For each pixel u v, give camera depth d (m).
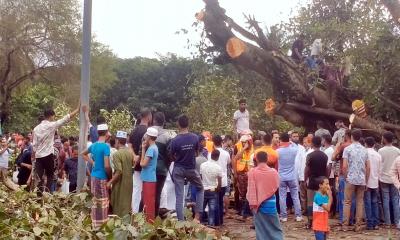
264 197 8.17
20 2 37.62
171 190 10.91
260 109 21.09
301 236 10.53
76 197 8.20
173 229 6.28
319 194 8.94
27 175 11.81
